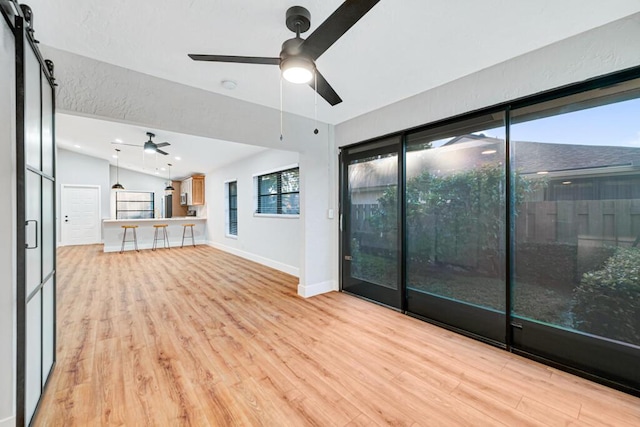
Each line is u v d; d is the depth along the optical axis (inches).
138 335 98.0
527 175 84.1
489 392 68.2
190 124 102.7
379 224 128.5
